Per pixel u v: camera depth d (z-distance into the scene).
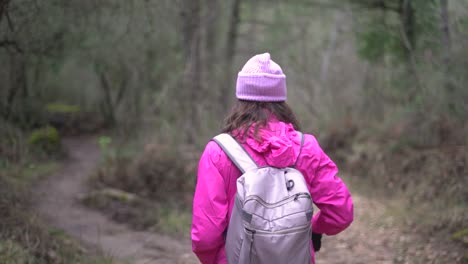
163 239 5.14
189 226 5.57
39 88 10.45
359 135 8.23
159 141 7.57
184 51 8.84
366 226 5.52
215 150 1.92
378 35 7.71
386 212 5.83
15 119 9.08
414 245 4.75
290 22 13.05
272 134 1.93
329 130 8.77
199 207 1.87
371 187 7.02
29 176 6.61
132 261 4.29
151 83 10.66
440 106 6.69
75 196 6.33
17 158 6.79
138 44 8.25
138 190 6.67
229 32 11.89
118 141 9.55
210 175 1.88
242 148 1.92
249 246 1.75
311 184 1.95
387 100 8.73
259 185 1.79
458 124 6.60
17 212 3.96
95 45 7.30
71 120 13.20
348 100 9.34
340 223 1.94
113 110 12.90
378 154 7.36
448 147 6.50
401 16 7.57
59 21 5.23
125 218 5.63
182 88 8.64
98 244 4.62
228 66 10.73
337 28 11.24
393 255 4.62
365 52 8.04
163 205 6.25
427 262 4.32
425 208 5.72
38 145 8.81
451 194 5.66
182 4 7.77
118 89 12.48
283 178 1.83
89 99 14.91
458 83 6.29
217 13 10.37
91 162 9.34
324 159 1.97
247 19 12.46
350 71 9.95
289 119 2.06
